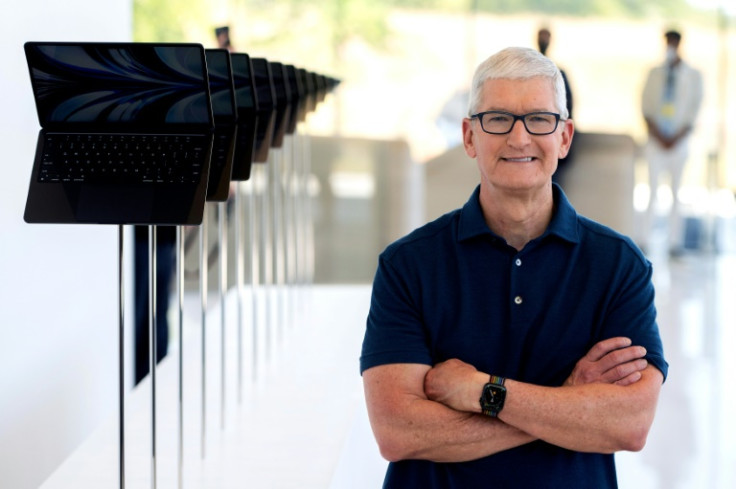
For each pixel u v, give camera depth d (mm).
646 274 2221
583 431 2125
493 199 2172
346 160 8344
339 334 4848
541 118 2094
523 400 2125
